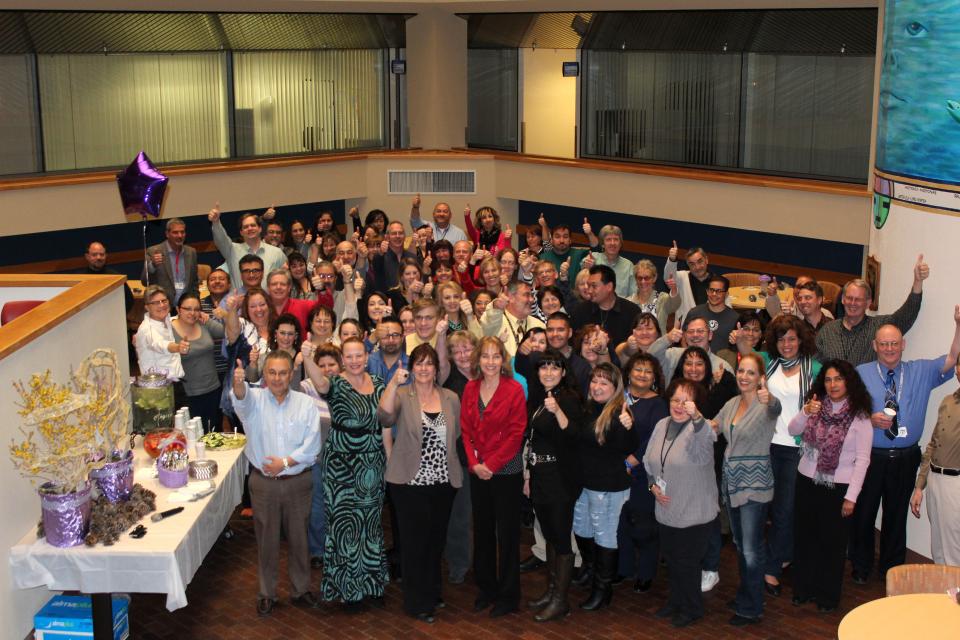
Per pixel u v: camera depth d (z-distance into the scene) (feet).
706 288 31.83
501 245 36.04
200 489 21.36
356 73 49.34
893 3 24.57
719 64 42.34
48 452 19.42
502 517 22.06
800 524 22.48
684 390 21.02
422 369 21.40
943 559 22.06
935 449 21.89
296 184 47.57
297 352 25.23
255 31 45.16
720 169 43.24
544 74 48.06
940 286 23.39
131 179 34.68
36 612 20.24
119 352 25.49
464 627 22.03
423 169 49.34
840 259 40.45
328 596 22.48
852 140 39.11
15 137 40.83
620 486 22.04
